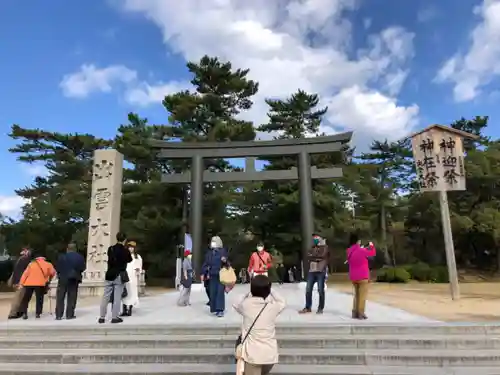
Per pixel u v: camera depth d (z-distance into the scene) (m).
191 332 6.98
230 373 5.41
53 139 35.12
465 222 29.73
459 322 7.14
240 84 34.28
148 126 29.62
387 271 29.28
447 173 13.27
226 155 19.38
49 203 31.72
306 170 18.62
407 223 36.91
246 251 32.62
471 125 40.59
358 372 5.38
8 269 31.92
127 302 8.98
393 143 42.41
